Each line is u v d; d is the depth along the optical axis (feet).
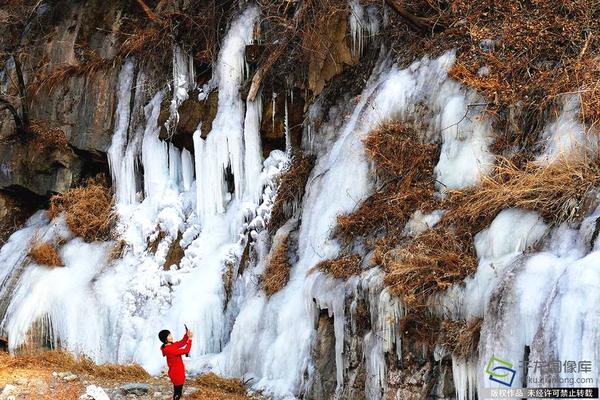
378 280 34.30
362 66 47.85
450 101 39.40
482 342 29.25
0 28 67.56
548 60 38.70
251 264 46.93
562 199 31.04
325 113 48.06
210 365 43.14
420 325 32.65
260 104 50.78
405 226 37.65
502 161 36.42
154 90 57.36
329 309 36.99
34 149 61.21
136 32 60.44
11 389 39.45
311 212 43.60
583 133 33.68
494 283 30.45
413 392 32.37
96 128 59.06
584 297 26.18
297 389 37.50
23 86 62.44
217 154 51.06
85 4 63.82
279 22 51.55
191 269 49.67
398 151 40.96
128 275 52.03
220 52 53.21
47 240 56.54
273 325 40.75
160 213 53.42
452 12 43.96
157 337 47.44
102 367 44.11
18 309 51.39
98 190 58.08
